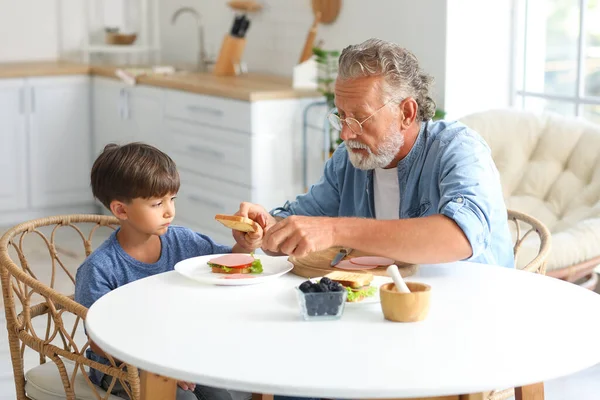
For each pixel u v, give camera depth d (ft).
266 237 7.02
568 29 15.01
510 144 13.42
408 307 6.04
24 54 22.44
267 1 19.72
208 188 17.88
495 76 15.85
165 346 5.70
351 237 7.04
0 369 12.28
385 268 7.26
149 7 23.45
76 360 7.07
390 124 7.94
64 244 18.90
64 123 20.71
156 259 8.20
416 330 5.96
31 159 20.40
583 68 14.83
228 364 5.41
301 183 17.10
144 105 19.31
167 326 6.05
